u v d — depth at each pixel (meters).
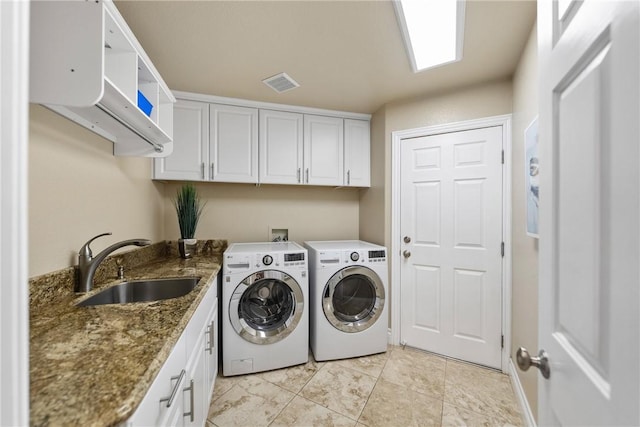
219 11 1.31
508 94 1.94
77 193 1.20
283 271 2.00
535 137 1.40
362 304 2.30
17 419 0.30
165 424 0.75
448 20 1.39
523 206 1.66
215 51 1.64
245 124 2.32
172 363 0.81
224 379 1.87
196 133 2.21
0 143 0.30
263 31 1.46
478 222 2.06
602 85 0.43
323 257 2.11
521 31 1.46
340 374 1.93
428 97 2.24
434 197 2.23
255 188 2.69
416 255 2.29
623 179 0.38
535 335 1.47
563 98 0.57
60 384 0.53
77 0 0.80
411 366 2.03
